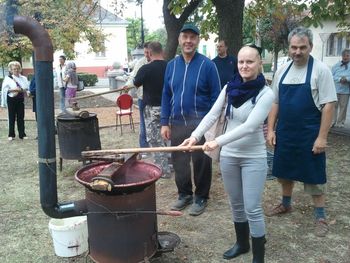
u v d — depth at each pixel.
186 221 3.81
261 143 2.74
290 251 3.23
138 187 2.43
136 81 4.83
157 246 2.74
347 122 9.19
